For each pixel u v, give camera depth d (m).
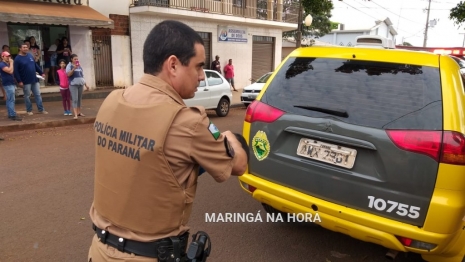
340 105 2.69
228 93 11.11
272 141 2.96
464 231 2.45
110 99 1.53
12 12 10.26
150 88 1.43
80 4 12.97
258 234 3.56
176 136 1.33
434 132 2.29
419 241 2.32
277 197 2.92
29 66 9.18
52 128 8.65
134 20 14.26
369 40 3.87
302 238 3.50
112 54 13.93
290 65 3.14
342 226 2.58
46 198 4.36
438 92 2.39
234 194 4.57
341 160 2.61
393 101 2.52
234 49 18.09
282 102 2.99
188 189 1.42
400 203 2.38
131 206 1.40
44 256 3.14
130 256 1.43
